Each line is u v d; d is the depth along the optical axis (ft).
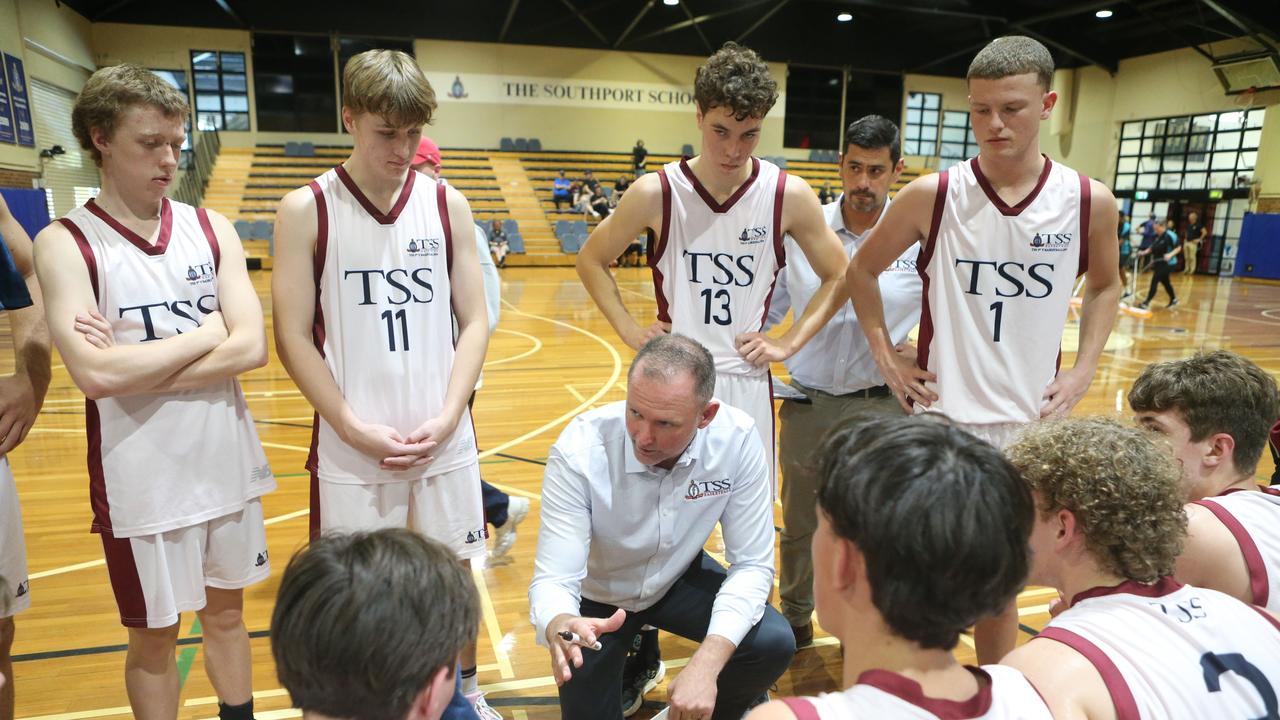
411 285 6.11
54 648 8.10
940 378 6.31
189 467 5.66
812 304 7.49
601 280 7.52
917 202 6.18
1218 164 55.62
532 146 65.98
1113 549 3.71
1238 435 4.77
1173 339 27.61
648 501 5.70
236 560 6.04
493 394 19.29
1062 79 64.03
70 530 11.10
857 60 66.80
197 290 5.77
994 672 3.08
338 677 2.57
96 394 5.17
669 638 8.61
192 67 58.85
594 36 64.64
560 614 5.10
